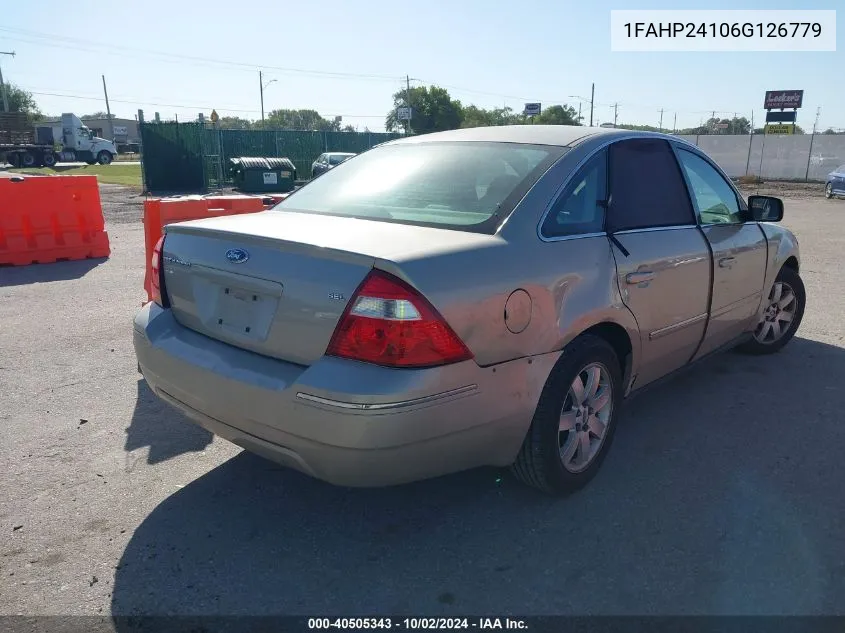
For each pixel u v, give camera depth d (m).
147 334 3.17
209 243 3.01
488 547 2.92
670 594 2.62
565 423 3.16
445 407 2.56
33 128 42.00
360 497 3.31
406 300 2.47
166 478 3.49
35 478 3.47
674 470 3.57
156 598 2.60
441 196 3.24
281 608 2.55
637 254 3.43
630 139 3.71
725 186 4.50
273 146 32.00
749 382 4.84
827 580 2.69
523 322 2.82
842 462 3.66
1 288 7.82
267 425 2.64
